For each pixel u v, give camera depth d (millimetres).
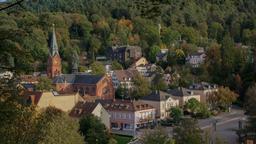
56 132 49062
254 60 162125
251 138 85812
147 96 133625
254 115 93438
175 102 137625
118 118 121375
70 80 151500
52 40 164500
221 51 178250
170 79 167375
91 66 182000
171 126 118438
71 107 105562
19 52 21422
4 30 21094
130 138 104812
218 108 143000
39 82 123312
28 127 24719
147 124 123188
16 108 22016
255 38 187625
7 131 22594
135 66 197625
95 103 106188
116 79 161250
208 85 155500
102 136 79812
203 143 68062
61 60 183625
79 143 57656
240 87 156875
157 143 67625
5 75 21891
